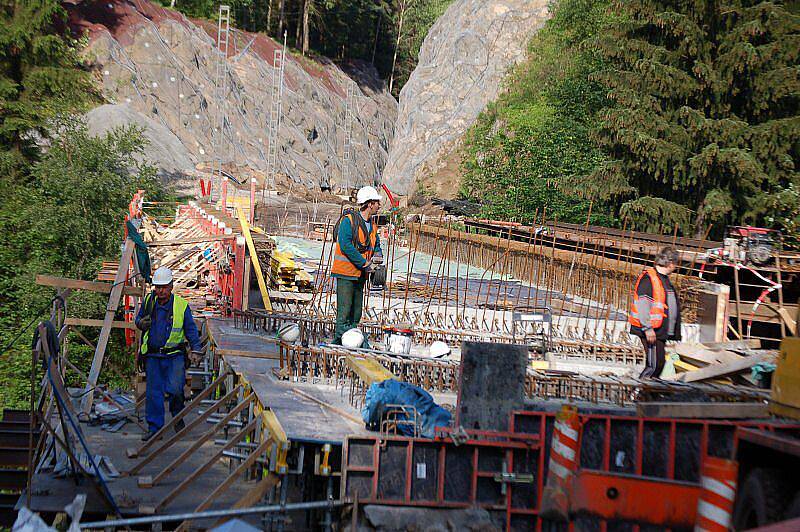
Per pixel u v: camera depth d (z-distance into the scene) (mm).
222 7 56938
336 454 6141
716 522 4117
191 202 23453
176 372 9062
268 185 51094
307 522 6707
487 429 6051
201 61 58562
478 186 34438
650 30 25188
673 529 5156
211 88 56719
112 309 10664
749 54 22375
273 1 79250
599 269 16250
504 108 43469
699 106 24453
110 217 25109
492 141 35906
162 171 42562
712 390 7969
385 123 79625
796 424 5273
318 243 25625
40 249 23891
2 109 31422
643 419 6117
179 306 9070
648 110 24047
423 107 53969
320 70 74938
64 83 33219
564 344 11562
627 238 17891
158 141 44844
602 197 25344
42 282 10133
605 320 12523
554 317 13266
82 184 24797
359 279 9898
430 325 12094
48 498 7168
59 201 24812
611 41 24875
